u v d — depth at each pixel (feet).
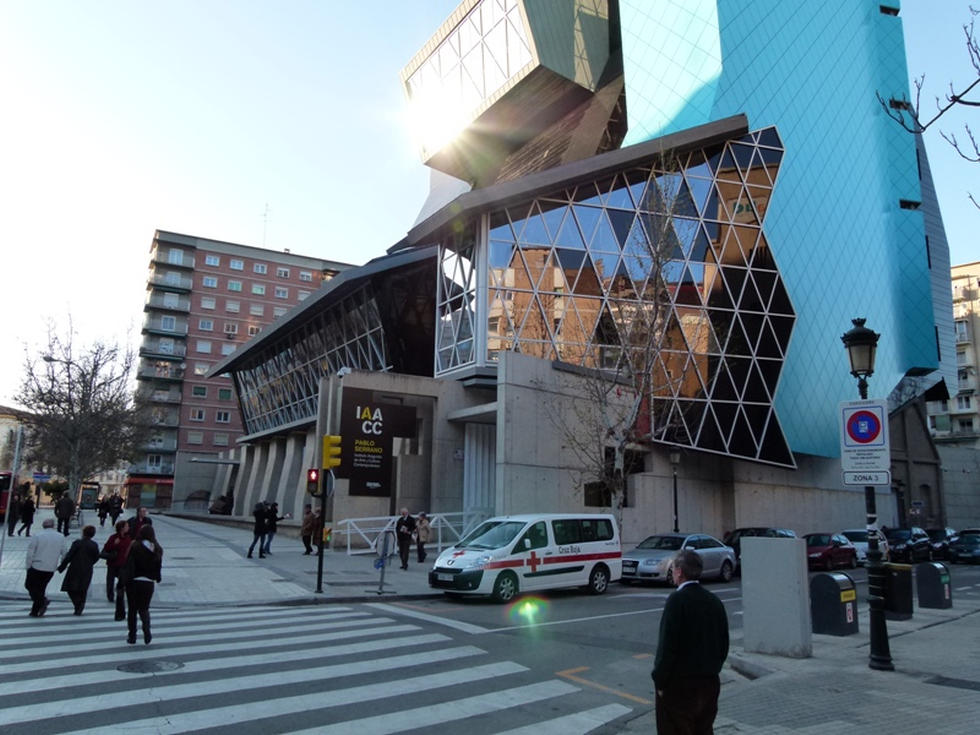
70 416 125.80
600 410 81.51
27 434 146.82
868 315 136.56
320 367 155.94
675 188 105.40
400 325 122.11
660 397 95.30
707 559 67.77
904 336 144.56
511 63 156.35
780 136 125.29
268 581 55.01
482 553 49.44
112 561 40.45
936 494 180.65
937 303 179.73
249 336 294.25
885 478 29.09
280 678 24.21
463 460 95.14
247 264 301.02
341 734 18.48
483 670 26.84
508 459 78.18
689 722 13.88
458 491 94.17
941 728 19.61
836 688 24.76
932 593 49.26
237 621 37.70
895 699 23.11
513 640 33.91
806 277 123.95
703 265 110.63
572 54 153.99
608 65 159.63
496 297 99.25
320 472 53.42
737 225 115.34
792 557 31.48
